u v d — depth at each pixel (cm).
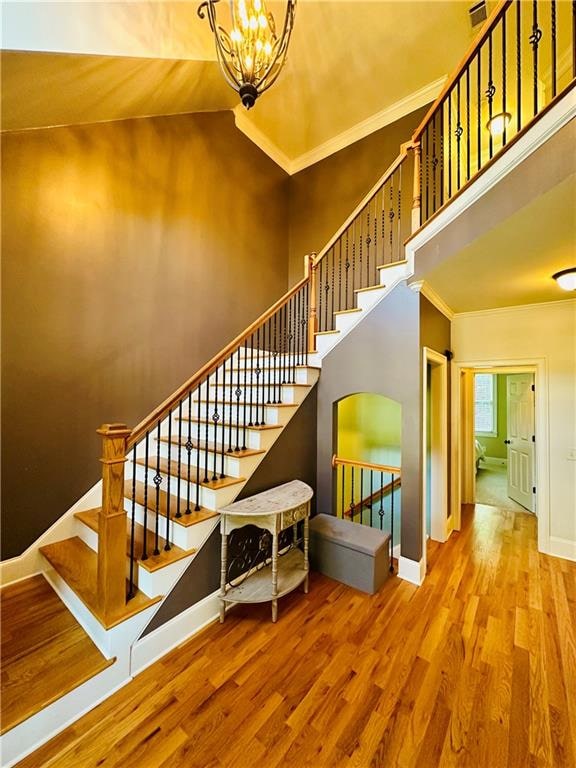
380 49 340
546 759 132
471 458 466
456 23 312
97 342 266
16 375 222
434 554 308
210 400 331
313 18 309
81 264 256
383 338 286
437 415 343
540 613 220
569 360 312
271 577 234
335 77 373
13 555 220
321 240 480
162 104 301
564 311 316
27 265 227
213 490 220
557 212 160
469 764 130
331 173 475
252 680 167
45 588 213
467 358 368
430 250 239
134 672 171
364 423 523
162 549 202
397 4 297
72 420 249
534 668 175
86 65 191
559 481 309
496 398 762
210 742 138
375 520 438
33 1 157
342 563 254
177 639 191
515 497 483
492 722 146
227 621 211
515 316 340
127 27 207
